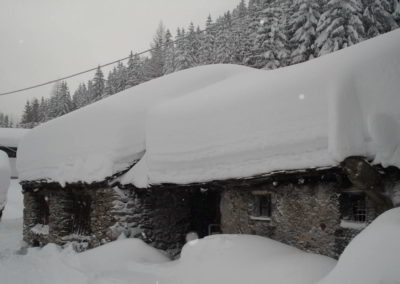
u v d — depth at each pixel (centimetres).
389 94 683
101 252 1039
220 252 777
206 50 3884
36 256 1262
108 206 1129
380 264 462
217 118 938
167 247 1177
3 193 1786
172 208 1212
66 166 1294
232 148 879
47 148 1434
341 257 530
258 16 3022
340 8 1997
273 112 807
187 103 1051
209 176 921
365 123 674
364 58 707
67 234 1359
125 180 1130
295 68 835
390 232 492
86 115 1288
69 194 1381
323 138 704
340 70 698
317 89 730
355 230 704
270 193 858
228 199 958
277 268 661
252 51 2933
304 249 775
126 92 1297
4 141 3781
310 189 776
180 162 1004
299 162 738
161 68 4931
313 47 2144
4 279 980
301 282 602
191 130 997
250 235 823
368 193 661
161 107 1123
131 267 933
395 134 661
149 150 1108
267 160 802
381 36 751
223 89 999
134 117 1180
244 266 710
